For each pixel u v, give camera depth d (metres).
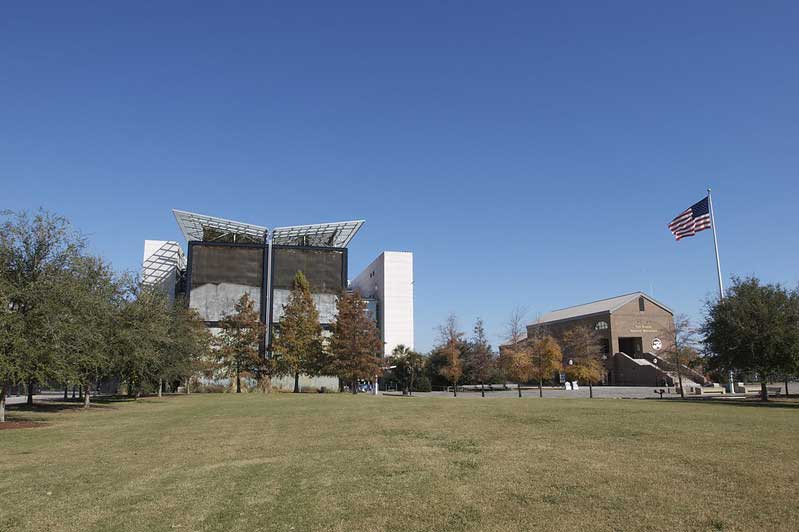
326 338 67.25
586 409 27.39
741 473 10.65
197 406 36.12
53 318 25.28
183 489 10.31
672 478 10.32
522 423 20.44
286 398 47.50
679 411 25.86
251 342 65.69
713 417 22.31
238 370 64.94
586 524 7.68
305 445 15.84
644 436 16.19
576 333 77.06
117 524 8.17
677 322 54.03
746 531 7.27
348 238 85.06
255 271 75.00
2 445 16.97
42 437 19.03
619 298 97.25
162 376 48.75
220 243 74.44
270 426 21.48
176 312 51.44
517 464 11.97
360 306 64.56
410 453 13.83
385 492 9.70
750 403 35.69
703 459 12.19
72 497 9.82
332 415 25.91
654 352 90.38
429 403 34.94
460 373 65.94
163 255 81.94
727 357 39.75
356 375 62.47
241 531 7.73
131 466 12.87
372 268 107.25
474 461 12.46
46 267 26.16
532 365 57.91
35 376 24.59
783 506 8.36
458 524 7.79
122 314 39.53
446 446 14.92
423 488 9.91
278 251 76.19
